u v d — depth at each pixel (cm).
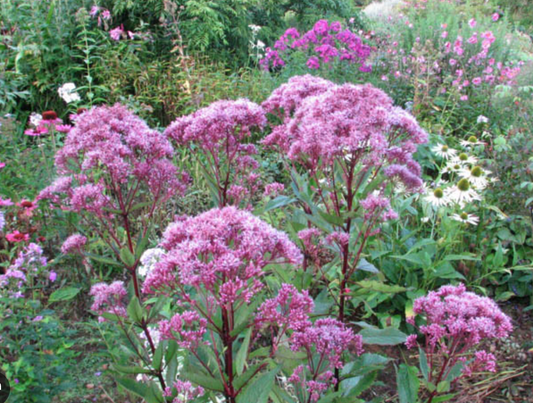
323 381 240
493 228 447
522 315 406
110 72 745
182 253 193
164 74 793
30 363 283
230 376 199
